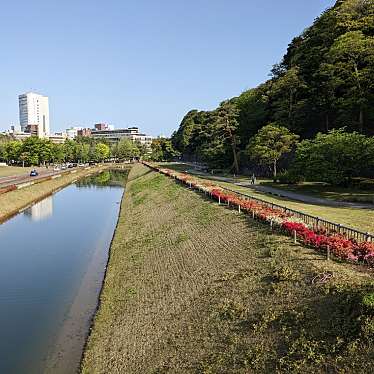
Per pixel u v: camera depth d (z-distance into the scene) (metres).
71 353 17.30
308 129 61.41
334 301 12.71
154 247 27.97
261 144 54.34
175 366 13.75
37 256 32.53
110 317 19.45
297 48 68.00
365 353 10.41
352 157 37.34
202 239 25.11
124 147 190.62
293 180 46.97
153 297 19.88
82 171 121.62
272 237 19.98
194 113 152.12
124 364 15.11
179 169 95.81
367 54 44.28
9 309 22.16
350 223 22.53
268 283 15.81
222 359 12.94
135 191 64.69
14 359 17.00
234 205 29.02
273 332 12.91
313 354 11.16
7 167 132.12
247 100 79.38
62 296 23.83
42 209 56.72
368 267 14.88
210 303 16.64
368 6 53.84
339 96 52.50
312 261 15.96
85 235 39.75
